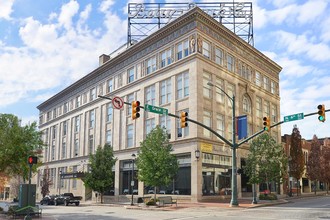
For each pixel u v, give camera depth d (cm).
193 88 3847
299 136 5322
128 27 5156
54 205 4481
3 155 2625
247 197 4288
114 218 2209
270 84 5438
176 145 3944
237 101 4478
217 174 3950
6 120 2806
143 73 4666
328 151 6103
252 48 4884
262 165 3669
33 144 2828
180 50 4122
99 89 5678
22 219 2120
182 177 3847
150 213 2562
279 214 2227
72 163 6219
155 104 4366
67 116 6650
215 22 4147
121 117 5034
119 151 4903
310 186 6619
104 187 4428
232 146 2942
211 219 1983
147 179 3344
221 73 4244
